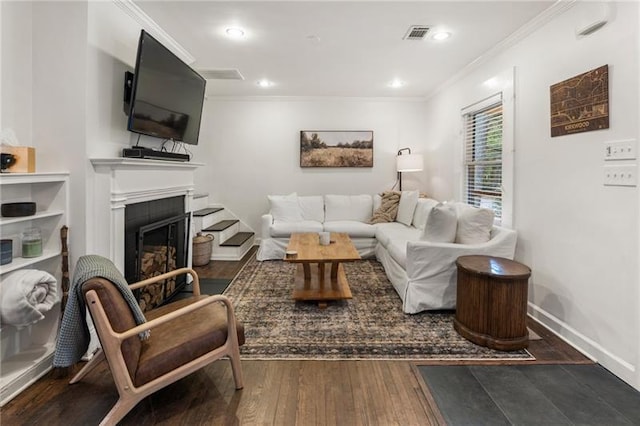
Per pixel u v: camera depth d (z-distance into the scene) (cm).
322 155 545
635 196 183
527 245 277
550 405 169
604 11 197
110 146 236
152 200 276
